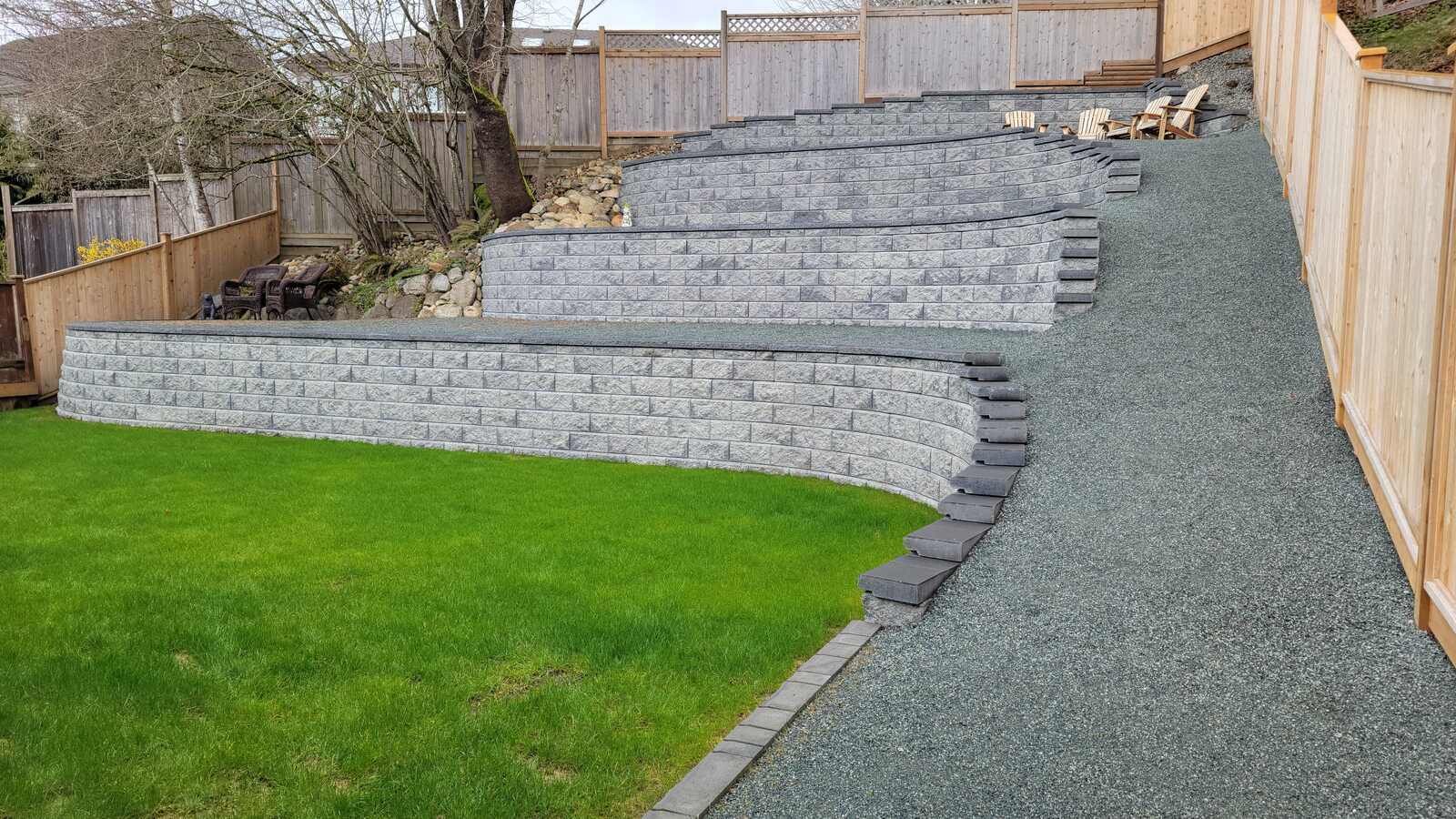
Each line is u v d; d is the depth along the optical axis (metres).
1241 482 5.20
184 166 17.36
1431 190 3.69
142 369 12.16
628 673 4.39
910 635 4.66
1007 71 16.84
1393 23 12.59
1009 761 3.49
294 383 11.25
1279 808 3.06
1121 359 7.21
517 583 5.60
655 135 17.75
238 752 3.66
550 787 3.44
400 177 17.84
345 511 7.37
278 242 18.02
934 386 7.59
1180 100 14.43
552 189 17.02
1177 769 3.31
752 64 17.39
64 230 19.09
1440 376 3.51
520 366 10.09
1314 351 6.59
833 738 3.78
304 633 4.84
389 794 3.38
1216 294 7.94
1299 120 8.45
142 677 4.29
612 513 7.29
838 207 14.14
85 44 15.93
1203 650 3.98
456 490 8.11
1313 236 7.18
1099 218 9.88
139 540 6.56
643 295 12.88
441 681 4.32
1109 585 4.60
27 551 6.28
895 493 8.03
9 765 3.53
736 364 9.09
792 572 5.83
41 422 12.36
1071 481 5.69
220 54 15.95
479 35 16.47
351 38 15.68
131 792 3.38
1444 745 3.19
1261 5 12.68
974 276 10.35
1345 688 3.57
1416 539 3.83
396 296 15.44
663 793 3.45
